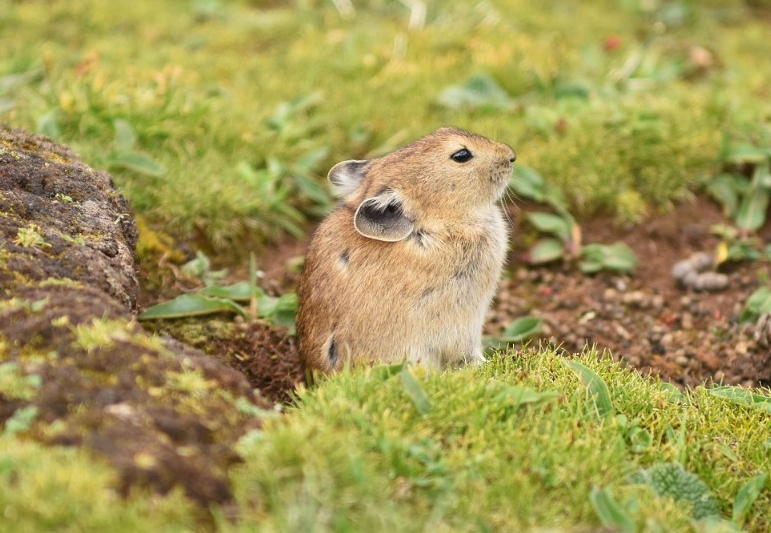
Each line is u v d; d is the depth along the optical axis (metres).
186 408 6.79
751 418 8.73
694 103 15.84
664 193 14.55
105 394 6.73
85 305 7.69
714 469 8.04
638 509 6.95
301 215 14.45
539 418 7.77
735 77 18.30
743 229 14.20
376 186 10.42
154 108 14.05
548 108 16.06
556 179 14.48
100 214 9.70
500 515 6.62
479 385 7.90
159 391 6.89
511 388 7.96
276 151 14.65
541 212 14.33
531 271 13.77
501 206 14.23
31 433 6.30
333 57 17.91
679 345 12.01
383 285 9.77
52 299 7.70
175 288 11.49
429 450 7.07
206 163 13.62
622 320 12.70
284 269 13.25
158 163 12.84
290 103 15.86
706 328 12.43
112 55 17.97
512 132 15.23
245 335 10.78
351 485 6.32
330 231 10.23
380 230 9.81
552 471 7.20
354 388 7.72
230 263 13.16
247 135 14.54
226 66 17.62
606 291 13.28
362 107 15.91
